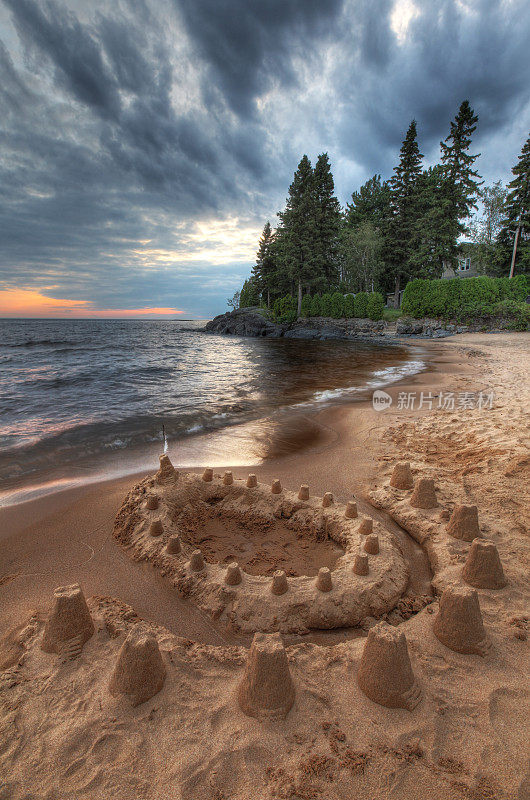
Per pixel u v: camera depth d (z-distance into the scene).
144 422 11.87
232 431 10.78
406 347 33.91
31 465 8.25
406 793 2.17
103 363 28.94
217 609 3.68
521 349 26.75
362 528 4.68
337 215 59.16
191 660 3.08
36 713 2.62
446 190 47.53
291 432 10.59
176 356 34.16
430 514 5.34
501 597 3.79
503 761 2.34
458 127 45.78
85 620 3.21
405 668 2.71
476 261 52.84
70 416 12.67
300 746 2.42
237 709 2.67
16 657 3.16
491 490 5.98
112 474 7.61
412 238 50.16
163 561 4.31
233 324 65.81
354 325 47.94
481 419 9.99
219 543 4.88
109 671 2.95
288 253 57.16
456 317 39.94
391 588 3.90
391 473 7.15
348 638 3.51
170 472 5.61
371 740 2.47
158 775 2.26
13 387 18.48
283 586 3.71
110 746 2.43
